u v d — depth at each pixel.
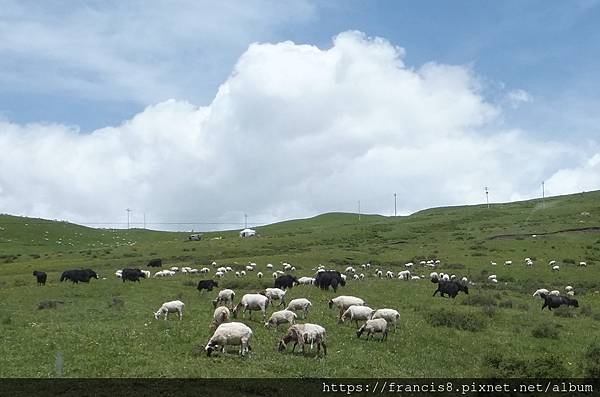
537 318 42.16
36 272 59.19
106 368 22.78
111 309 38.72
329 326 33.47
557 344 33.31
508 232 121.44
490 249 99.81
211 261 89.12
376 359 26.95
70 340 27.23
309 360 25.48
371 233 138.75
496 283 69.94
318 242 123.50
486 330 36.31
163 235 192.75
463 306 46.41
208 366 23.48
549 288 67.38
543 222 133.62
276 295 39.44
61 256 108.56
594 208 152.00
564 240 109.19
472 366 27.78
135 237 183.50
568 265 83.50
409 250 102.75
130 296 46.47
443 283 52.28
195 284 55.84
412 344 30.94
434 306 45.25
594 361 27.22
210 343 25.16
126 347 26.14
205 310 37.97
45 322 33.00
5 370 22.22
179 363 23.81
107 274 72.88
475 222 148.12
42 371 22.20
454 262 87.38
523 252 95.69
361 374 24.25
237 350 26.52
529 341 33.69
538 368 24.12
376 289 54.50
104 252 111.94
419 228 143.75
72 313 36.56
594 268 80.75
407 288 56.25
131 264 89.44
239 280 58.75
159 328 30.72
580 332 37.88
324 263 85.50
